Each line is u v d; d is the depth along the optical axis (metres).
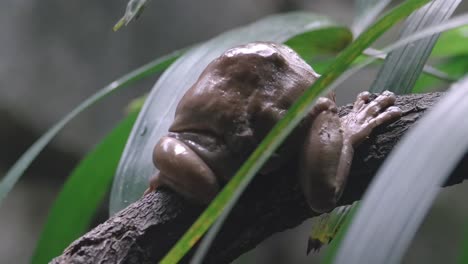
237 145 0.52
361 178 0.53
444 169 0.37
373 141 0.53
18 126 1.50
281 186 0.53
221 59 0.53
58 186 1.55
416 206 0.36
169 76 0.56
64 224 0.64
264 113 0.52
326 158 0.52
